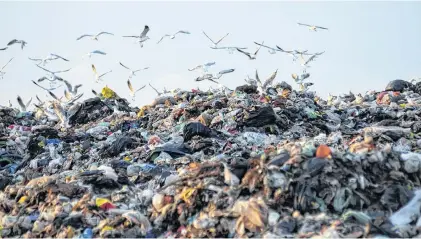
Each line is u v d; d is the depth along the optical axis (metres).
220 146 30.08
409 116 33.59
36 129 36.03
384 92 40.56
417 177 22.12
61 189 24.78
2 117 41.81
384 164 22.00
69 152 33.53
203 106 36.41
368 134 28.53
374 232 19.95
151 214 23.30
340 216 20.73
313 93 41.31
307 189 21.03
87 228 22.70
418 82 42.56
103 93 44.34
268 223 20.53
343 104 40.12
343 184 21.16
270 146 28.86
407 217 20.61
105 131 37.16
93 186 25.17
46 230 23.02
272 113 32.84
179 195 22.73
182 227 21.89
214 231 20.95
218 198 21.84
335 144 26.84
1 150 34.69
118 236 22.00
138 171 27.81
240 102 36.28
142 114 39.62
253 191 21.73
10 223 24.11
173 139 31.83
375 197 21.23
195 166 25.12
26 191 25.64
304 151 22.08
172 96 41.38
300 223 20.33
